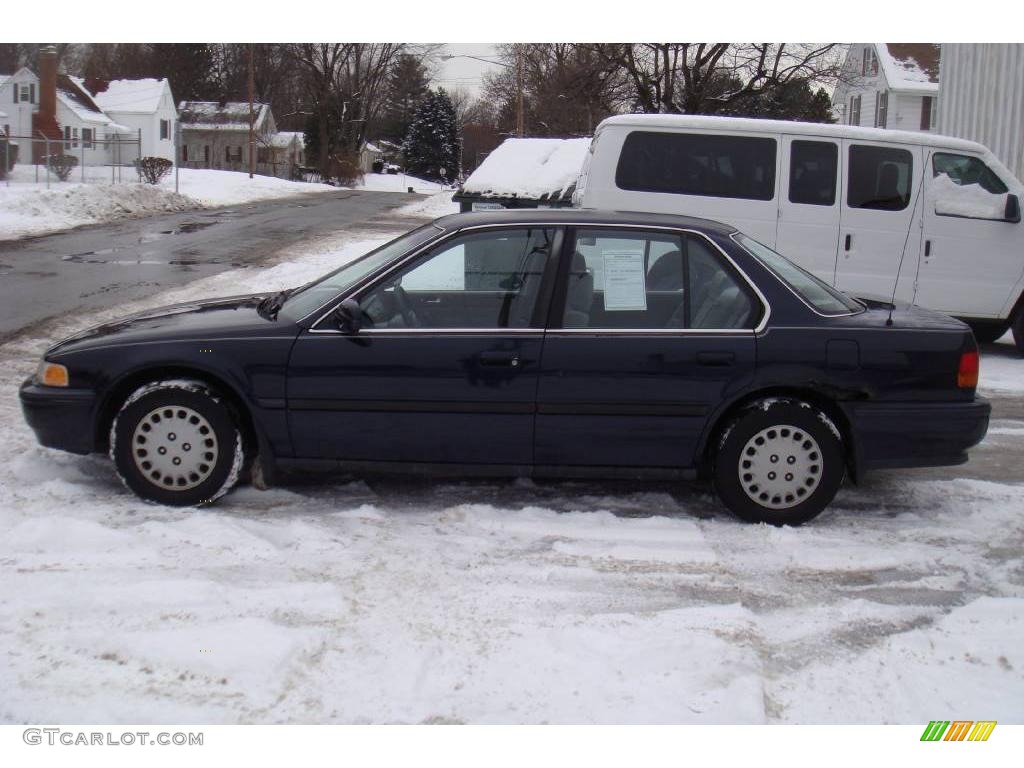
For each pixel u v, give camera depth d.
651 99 31.03
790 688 3.67
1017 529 5.30
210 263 16.81
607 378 5.09
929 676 3.77
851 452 5.29
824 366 5.11
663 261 5.23
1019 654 3.93
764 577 4.61
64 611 4.04
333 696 3.52
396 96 87.81
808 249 9.77
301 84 79.00
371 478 5.86
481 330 5.13
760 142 9.69
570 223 5.26
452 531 5.05
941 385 5.19
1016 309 10.30
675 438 5.16
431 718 3.41
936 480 6.17
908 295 9.92
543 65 51.88
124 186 29.47
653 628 4.04
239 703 3.46
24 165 41.25
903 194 9.81
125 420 5.17
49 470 5.76
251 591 4.26
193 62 77.44
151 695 3.49
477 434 5.15
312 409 5.16
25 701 3.44
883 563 4.80
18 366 8.75
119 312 11.70
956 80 18.00
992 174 9.97
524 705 3.49
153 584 4.25
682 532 5.10
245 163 74.94
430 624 4.03
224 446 5.20
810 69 29.61
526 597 4.31
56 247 18.81
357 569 4.53
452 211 34.41
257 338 5.17
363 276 5.26
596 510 5.46
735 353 5.09
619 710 3.47
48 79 50.47
